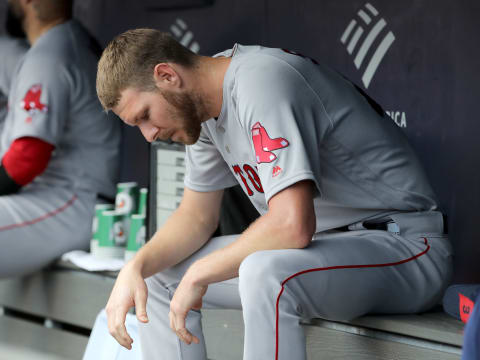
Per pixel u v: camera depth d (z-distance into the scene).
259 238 5.96
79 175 11.67
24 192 11.31
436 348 6.45
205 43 11.91
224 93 6.52
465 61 8.98
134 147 13.05
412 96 9.51
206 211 7.58
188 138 6.66
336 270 6.05
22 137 10.83
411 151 7.17
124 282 6.71
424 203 7.07
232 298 7.20
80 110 11.59
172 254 7.24
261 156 6.03
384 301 6.59
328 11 10.34
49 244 11.12
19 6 11.93
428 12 9.30
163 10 12.45
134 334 8.36
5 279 11.11
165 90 6.36
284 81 6.23
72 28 11.84
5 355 11.40
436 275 6.79
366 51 9.95
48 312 11.32
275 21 10.98
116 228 10.93
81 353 10.86
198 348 7.01
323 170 6.74
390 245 6.64
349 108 6.62
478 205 8.95
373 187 6.86
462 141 9.06
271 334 5.61
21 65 11.85
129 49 6.34
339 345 7.22
